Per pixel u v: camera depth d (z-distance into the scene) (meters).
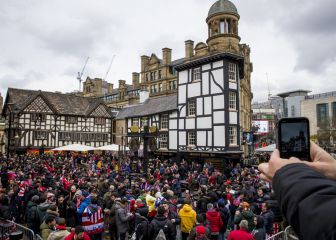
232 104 23.67
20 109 33.50
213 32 29.11
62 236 5.90
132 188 12.21
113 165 21.05
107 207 9.16
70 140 37.75
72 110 38.72
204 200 9.11
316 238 0.59
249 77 40.16
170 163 24.67
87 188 10.80
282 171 0.80
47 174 13.51
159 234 6.42
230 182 12.80
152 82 48.31
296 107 79.62
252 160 24.48
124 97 54.59
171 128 28.31
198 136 25.16
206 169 17.14
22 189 10.95
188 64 26.14
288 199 0.71
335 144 49.00
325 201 0.64
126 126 36.53
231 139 23.33
